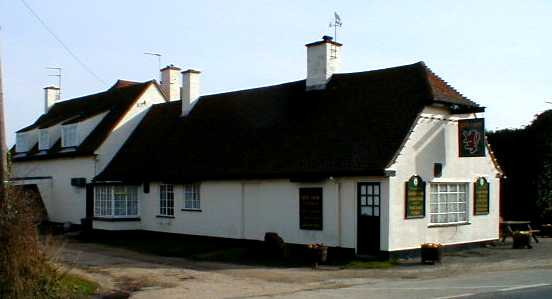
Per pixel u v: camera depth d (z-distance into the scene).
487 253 21.42
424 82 21.17
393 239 19.38
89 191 31.09
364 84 23.08
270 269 18.33
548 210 28.81
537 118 29.59
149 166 28.80
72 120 33.38
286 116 24.72
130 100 32.97
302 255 21.25
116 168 30.50
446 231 21.59
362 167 19.66
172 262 20.25
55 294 13.18
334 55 24.62
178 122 30.20
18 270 12.42
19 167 36.75
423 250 18.89
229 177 23.97
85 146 31.80
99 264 19.66
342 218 20.41
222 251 22.42
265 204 22.94
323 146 21.73
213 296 13.65
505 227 25.08
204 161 25.98
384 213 19.34
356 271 17.59
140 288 14.98
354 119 21.91
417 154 20.36
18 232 12.52
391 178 19.36
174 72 34.62
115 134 31.72
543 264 18.42
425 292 13.21
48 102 41.84
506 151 30.77
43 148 35.19
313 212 21.20
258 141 24.59
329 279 16.11
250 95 27.86
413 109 20.55
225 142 26.12
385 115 21.11
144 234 28.88
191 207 26.36
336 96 23.53
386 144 19.97
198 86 30.73
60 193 33.47
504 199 30.73
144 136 31.41
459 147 21.30
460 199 22.52
